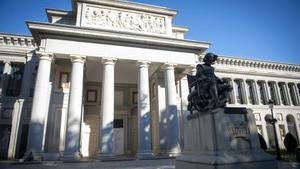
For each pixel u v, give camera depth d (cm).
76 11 2903
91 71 3192
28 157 2052
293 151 2319
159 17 3023
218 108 808
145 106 2539
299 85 5256
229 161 713
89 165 1897
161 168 1588
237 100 4600
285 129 4694
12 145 3002
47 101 2567
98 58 2567
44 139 2416
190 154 899
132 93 3803
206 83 914
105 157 2206
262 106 4647
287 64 5072
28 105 3212
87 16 2684
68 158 2128
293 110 4916
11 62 3381
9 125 3158
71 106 2294
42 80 2300
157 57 2766
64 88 2733
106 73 2502
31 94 3269
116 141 3488
